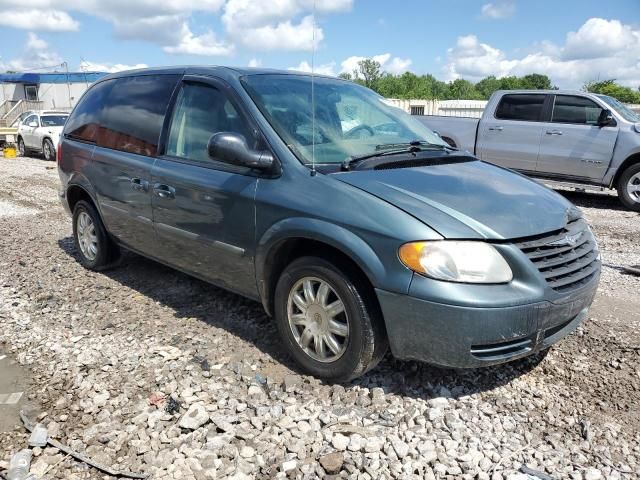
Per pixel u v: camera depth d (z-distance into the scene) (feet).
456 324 9.62
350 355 10.73
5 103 118.32
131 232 16.30
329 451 9.34
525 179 13.12
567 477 8.84
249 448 9.41
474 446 9.51
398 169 12.00
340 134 13.08
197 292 16.62
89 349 13.07
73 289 17.21
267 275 12.23
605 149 32.22
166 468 9.02
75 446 9.64
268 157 11.91
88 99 18.92
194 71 14.75
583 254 11.23
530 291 9.91
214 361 12.32
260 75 13.99
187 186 13.62
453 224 9.98
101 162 16.98
